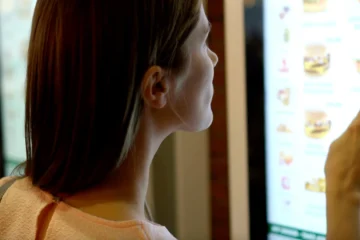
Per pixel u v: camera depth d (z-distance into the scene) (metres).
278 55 0.97
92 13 0.65
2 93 1.79
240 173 1.04
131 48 0.65
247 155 1.02
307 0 0.92
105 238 0.64
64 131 0.69
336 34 0.89
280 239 1.02
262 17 0.97
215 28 1.16
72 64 0.67
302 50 0.94
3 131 1.80
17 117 1.75
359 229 0.72
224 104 1.18
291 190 0.99
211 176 1.26
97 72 0.66
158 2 0.66
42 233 0.70
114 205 0.68
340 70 0.89
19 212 0.74
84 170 0.68
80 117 0.67
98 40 0.65
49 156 0.73
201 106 0.76
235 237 1.07
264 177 1.01
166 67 0.69
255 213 1.03
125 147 0.68
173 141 1.42
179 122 0.74
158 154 1.47
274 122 0.99
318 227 0.96
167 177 1.46
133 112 0.67
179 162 1.43
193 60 0.73
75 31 0.66
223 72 1.17
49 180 0.72
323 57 0.91
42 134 0.73
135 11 0.65
